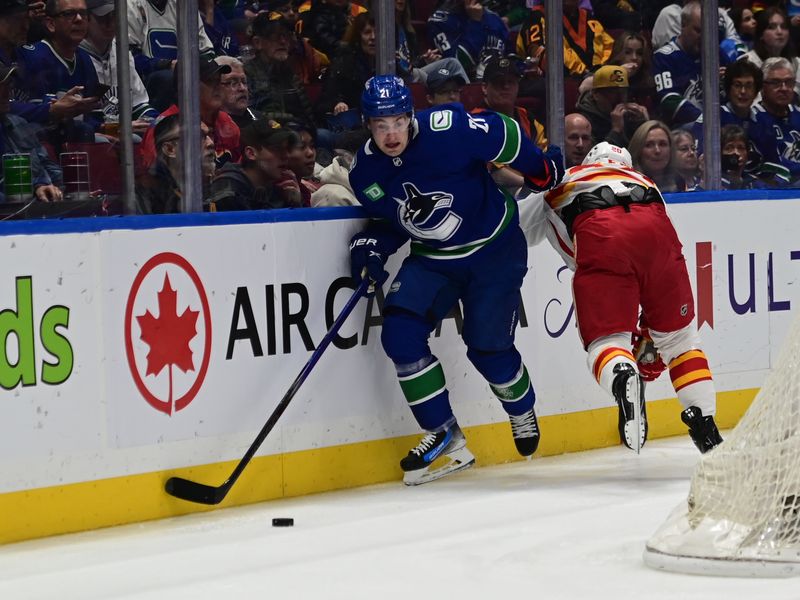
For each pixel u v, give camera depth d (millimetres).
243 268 10547
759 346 14070
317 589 7723
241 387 10562
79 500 9711
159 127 10781
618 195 10945
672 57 13617
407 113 10484
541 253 12422
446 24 12492
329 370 11094
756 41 14625
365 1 11891
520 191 12719
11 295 9289
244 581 7984
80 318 9641
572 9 13031
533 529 9242
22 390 9367
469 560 8312
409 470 11125
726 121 14500
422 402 11086
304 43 11672
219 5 11258
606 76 13266
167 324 10117
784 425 7977
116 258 9812
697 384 11086
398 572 8062
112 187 10641
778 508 7812
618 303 10727
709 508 8109
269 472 10742
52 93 10477
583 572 7914
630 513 9703
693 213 13414
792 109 14844
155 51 10914
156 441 10086
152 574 8336
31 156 10406
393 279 11594
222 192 11273
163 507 10156
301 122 11664
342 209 11188
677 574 7793
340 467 11188
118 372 9859
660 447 12922
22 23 10391
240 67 11289
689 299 11148
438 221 10859
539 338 12438
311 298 10984
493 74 12719
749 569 7629
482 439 12078
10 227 9258
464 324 11391
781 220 14172
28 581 8250
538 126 12852
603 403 12953
